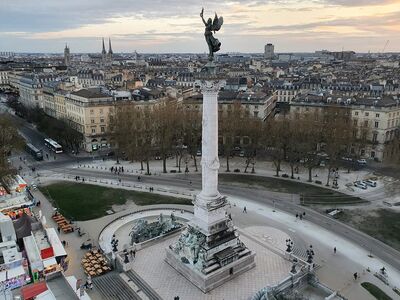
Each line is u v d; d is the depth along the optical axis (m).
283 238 87.44
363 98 166.25
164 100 179.88
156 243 83.56
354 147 150.88
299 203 109.19
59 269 69.75
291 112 175.38
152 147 153.38
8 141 130.50
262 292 60.69
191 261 69.56
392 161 150.50
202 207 70.19
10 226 78.44
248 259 72.31
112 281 69.81
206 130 68.00
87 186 121.31
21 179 114.75
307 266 71.19
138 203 107.25
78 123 173.75
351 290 68.44
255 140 141.25
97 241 84.50
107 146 173.00
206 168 69.75
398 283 71.00
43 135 196.00
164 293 65.69
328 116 152.12
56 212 98.00
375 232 91.38
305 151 129.25
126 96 176.88
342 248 83.62
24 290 60.78
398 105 156.25
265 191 118.88
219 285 67.69
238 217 99.00
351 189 120.44
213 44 65.56
